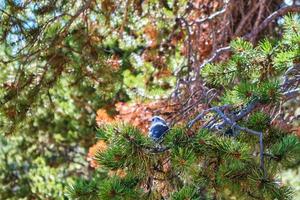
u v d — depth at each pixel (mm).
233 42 7492
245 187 5934
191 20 13188
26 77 11070
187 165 5578
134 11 12742
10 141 19859
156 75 13562
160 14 13211
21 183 20594
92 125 18797
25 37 10805
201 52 12898
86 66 11727
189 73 11914
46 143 19594
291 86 7223
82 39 11398
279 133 6617
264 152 6379
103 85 12148
